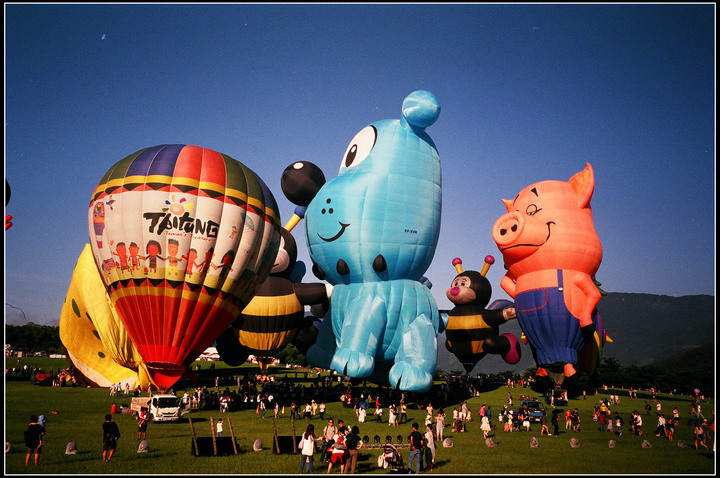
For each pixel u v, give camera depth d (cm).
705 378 5891
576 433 2450
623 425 2750
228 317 2919
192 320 2788
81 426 2222
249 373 4544
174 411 2397
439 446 1997
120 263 2722
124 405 2641
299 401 3353
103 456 1567
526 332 3544
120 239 2714
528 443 2114
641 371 6475
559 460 1716
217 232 2772
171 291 2711
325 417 2761
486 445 2017
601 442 2188
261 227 2958
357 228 3034
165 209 2691
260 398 2791
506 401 3619
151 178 2733
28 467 1455
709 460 1750
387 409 3111
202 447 1677
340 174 3259
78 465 1496
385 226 3044
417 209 3116
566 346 3369
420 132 3275
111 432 1558
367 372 2830
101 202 2778
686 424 2844
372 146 3191
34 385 3819
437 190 3250
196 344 2847
